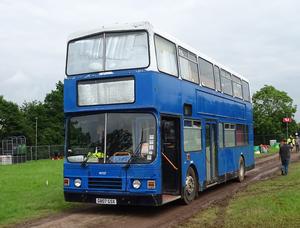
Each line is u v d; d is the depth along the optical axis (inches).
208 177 660.1
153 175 481.1
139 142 492.4
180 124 559.8
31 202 617.6
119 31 515.5
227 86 796.6
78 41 536.7
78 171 511.8
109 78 509.4
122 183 488.4
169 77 535.2
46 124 3752.5
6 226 458.3
